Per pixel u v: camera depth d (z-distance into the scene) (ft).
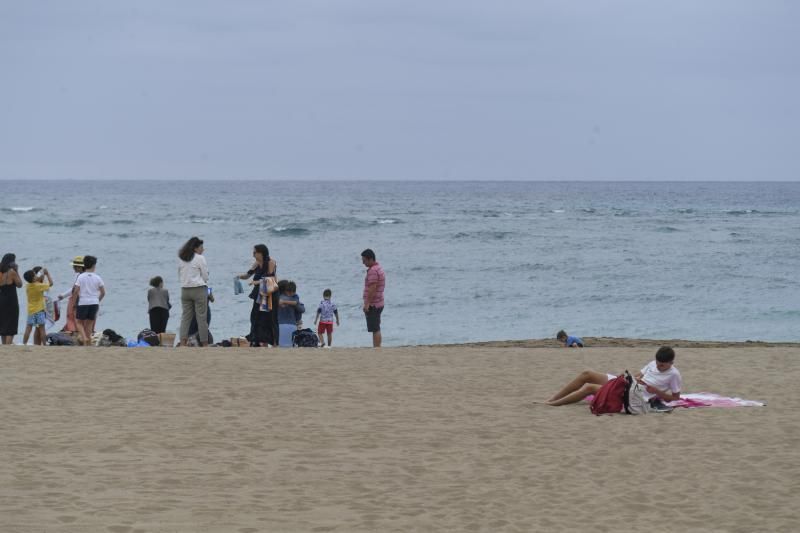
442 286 194.80
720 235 339.36
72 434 43.83
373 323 85.15
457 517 32.50
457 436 45.21
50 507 32.12
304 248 279.49
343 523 31.50
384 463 39.93
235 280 82.38
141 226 371.15
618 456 41.65
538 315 155.33
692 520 32.60
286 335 84.58
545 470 39.17
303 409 51.08
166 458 39.96
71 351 72.02
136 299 164.86
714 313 157.28
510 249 280.51
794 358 75.15
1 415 47.65
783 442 44.52
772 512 33.65
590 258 252.42
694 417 50.42
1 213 467.11
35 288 86.48
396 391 57.41
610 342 96.17
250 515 32.12
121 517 31.22
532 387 59.72
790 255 260.21
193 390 56.03
